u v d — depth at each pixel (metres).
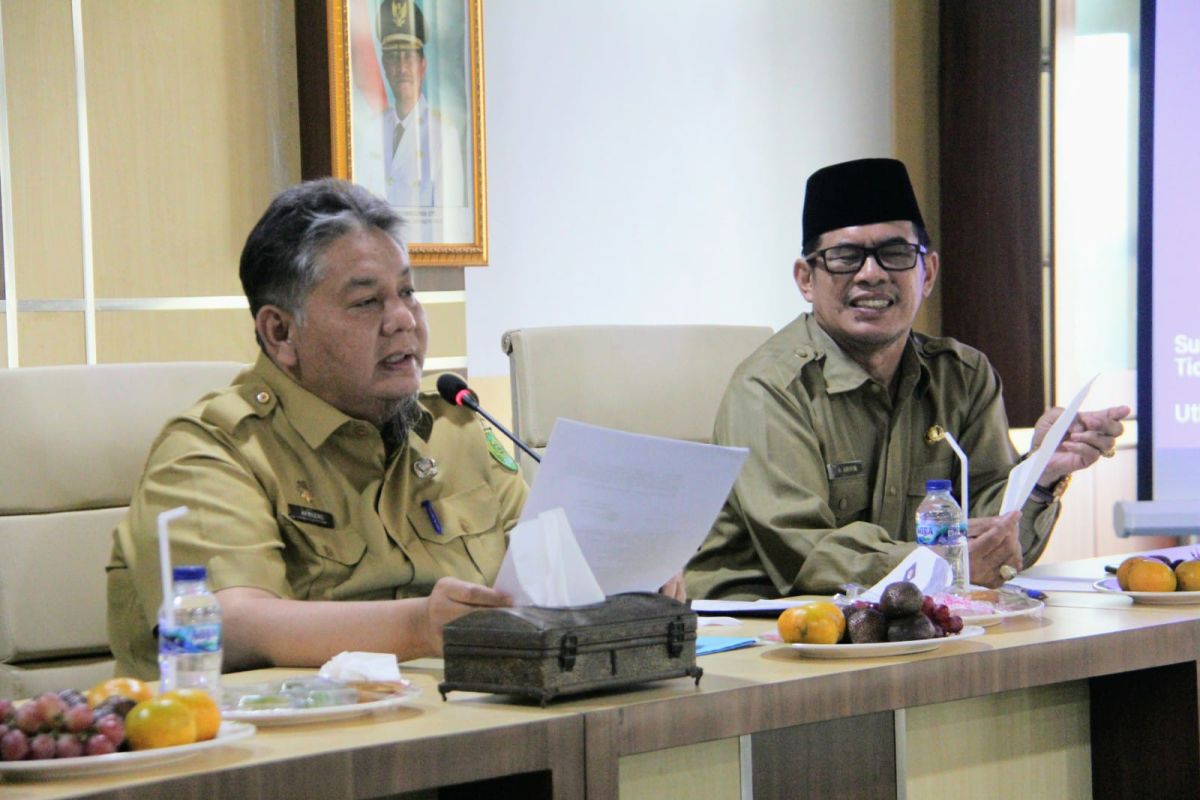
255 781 1.28
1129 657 2.03
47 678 2.39
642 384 3.15
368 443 2.23
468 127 4.34
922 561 2.19
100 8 3.87
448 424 2.41
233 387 2.27
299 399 2.21
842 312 2.97
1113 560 3.02
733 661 1.83
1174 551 2.90
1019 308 5.60
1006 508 2.52
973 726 2.00
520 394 3.03
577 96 5.04
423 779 1.38
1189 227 3.05
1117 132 5.65
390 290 2.20
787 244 5.62
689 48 5.34
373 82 4.14
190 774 1.25
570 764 1.48
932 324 5.86
